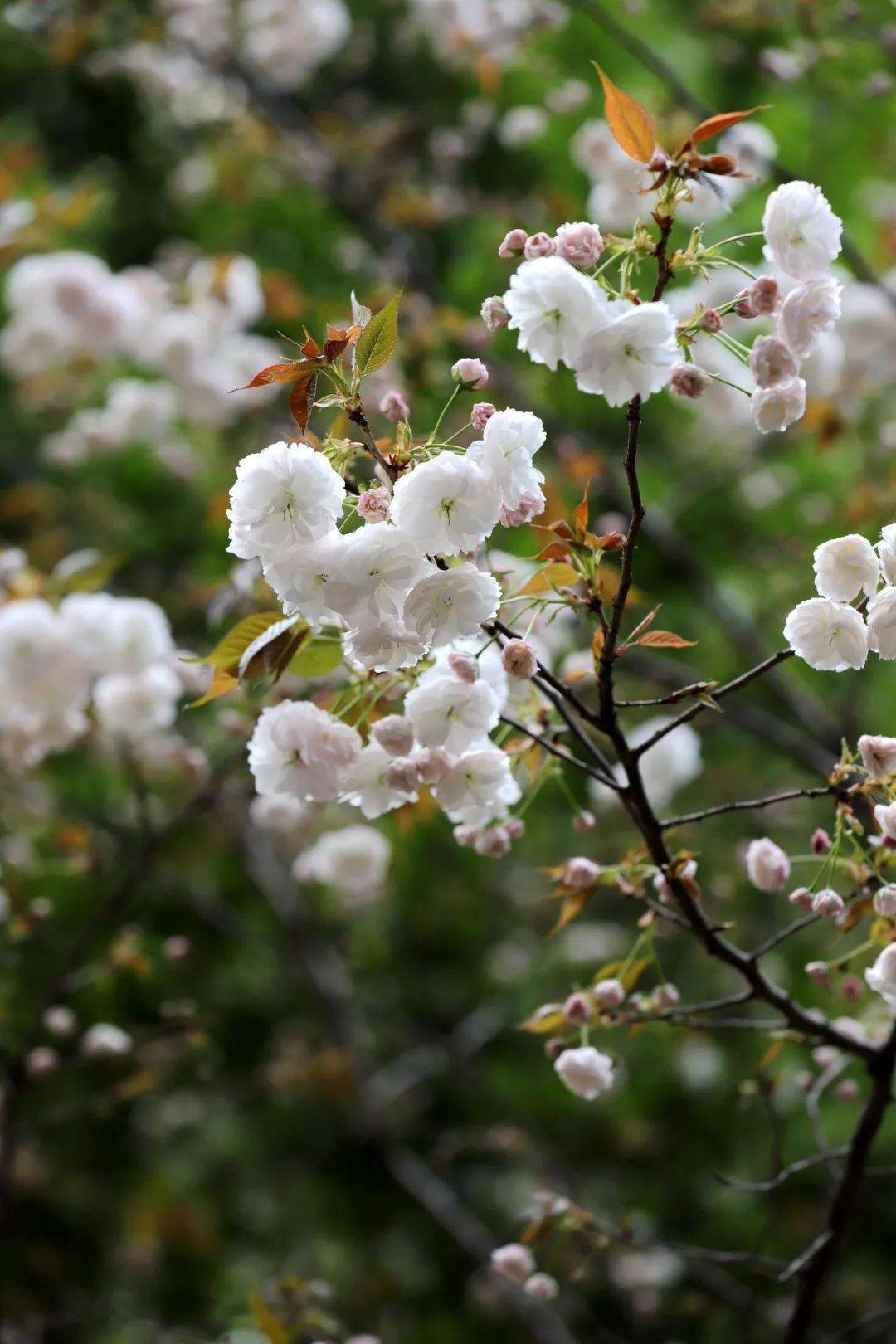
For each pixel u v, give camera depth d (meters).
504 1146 6.34
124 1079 8.25
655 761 4.52
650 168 2.45
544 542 3.46
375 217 9.05
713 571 8.14
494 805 3.09
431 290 8.28
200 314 7.02
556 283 2.32
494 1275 7.02
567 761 3.25
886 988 2.75
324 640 2.95
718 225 6.37
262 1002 9.34
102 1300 8.74
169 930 8.49
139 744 5.61
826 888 2.93
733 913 7.71
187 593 6.61
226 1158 9.69
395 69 11.14
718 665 7.80
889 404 7.55
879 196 7.75
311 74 10.62
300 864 5.00
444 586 2.43
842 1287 7.17
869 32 6.69
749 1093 4.11
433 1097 9.00
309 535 2.38
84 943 5.24
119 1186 9.31
